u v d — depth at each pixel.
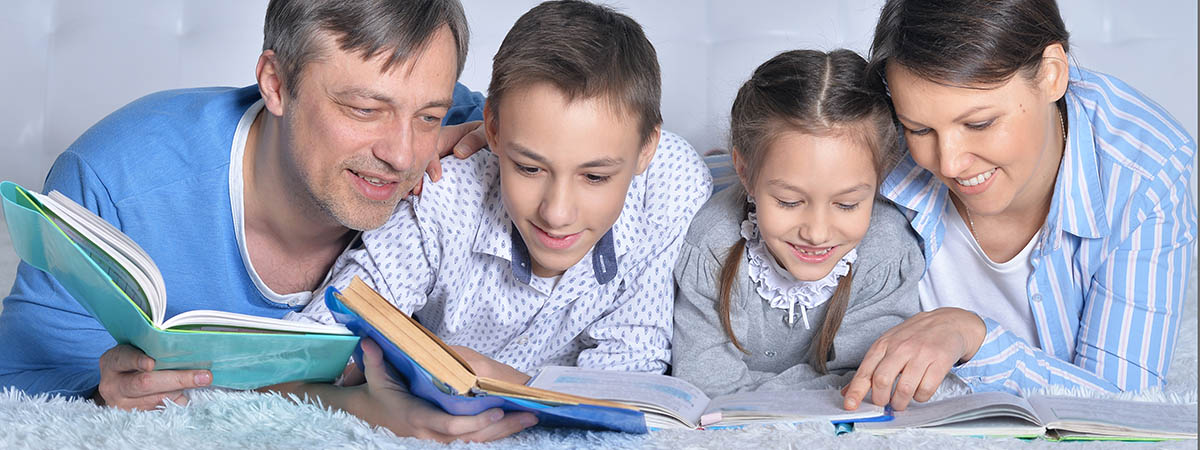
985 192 1.19
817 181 1.19
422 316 1.40
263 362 1.03
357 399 1.09
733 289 1.33
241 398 1.07
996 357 1.23
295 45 1.10
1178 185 1.32
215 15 2.43
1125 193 1.30
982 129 1.13
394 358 1.03
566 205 1.14
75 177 1.21
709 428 1.08
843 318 1.33
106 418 1.03
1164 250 1.30
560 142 1.11
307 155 1.13
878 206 1.37
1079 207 1.29
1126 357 1.30
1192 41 2.35
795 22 2.38
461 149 1.30
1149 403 1.16
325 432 1.02
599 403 1.00
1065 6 2.37
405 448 1.00
